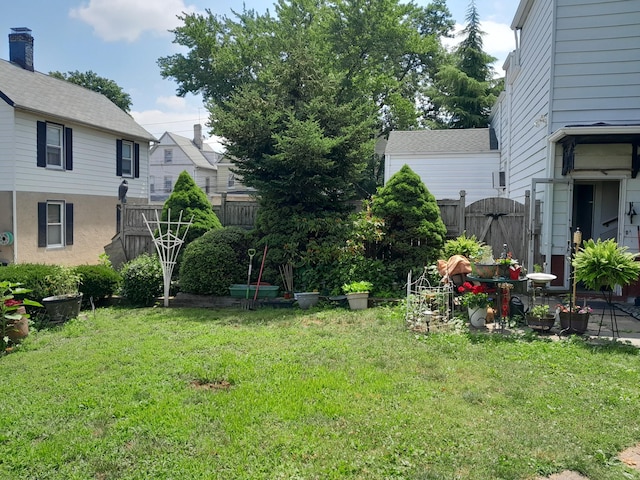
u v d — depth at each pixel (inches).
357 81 820.6
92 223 592.7
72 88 643.5
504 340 214.5
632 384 159.5
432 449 116.5
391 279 323.9
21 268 291.9
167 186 1347.2
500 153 605.0
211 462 111.7
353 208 376.8
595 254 216.5
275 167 342.3
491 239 347.9
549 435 123.2
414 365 179.9
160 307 321.1
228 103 359.3
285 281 334.3
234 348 207.9
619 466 109.8
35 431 129.3
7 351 215.6
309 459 112.6
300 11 833.5
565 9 310.2
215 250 329.4
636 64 300.0
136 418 135.1
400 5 842.2
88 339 232.5
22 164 492.4
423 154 638.5
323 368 177.0
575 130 277.4
